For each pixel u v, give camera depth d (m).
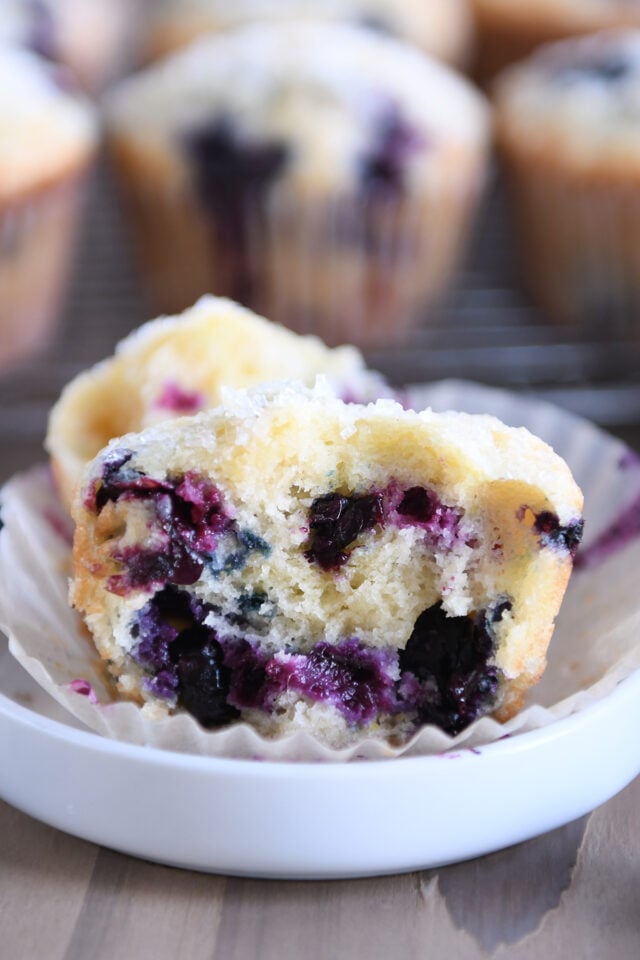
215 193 0.45
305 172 0.44
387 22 0.57
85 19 0.60
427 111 0.45
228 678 0.30
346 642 0.30
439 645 0.30
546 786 0.28
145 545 0.29
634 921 0.27
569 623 0.32
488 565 0.29
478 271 0.52
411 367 0.46
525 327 0.49
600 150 0.45
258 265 0.46
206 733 0.29
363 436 0.29
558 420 0.35
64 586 0.32
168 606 0.30
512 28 0.62
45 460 0.41
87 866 0.28
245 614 0.30
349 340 0.47
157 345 0.33
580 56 0.49
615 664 0.30
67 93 0.47
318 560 0.29
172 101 0.45
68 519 0.33
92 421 0.33
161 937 0.27
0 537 0.31
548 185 0.46
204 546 0.29
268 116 0.44
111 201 0.53
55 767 0.28
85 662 0.31
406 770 0.27
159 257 0.47
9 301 0.45
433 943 0.27
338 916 0.27
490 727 0.29
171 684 0.30
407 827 0.27
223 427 0.29
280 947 0.27
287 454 0.29
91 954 0.26
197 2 0.59
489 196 0.54
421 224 0.46
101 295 0.50
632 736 0.28
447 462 0.29
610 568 0.32
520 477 0.29
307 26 0.48
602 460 0.34
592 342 0.48
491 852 0.28
